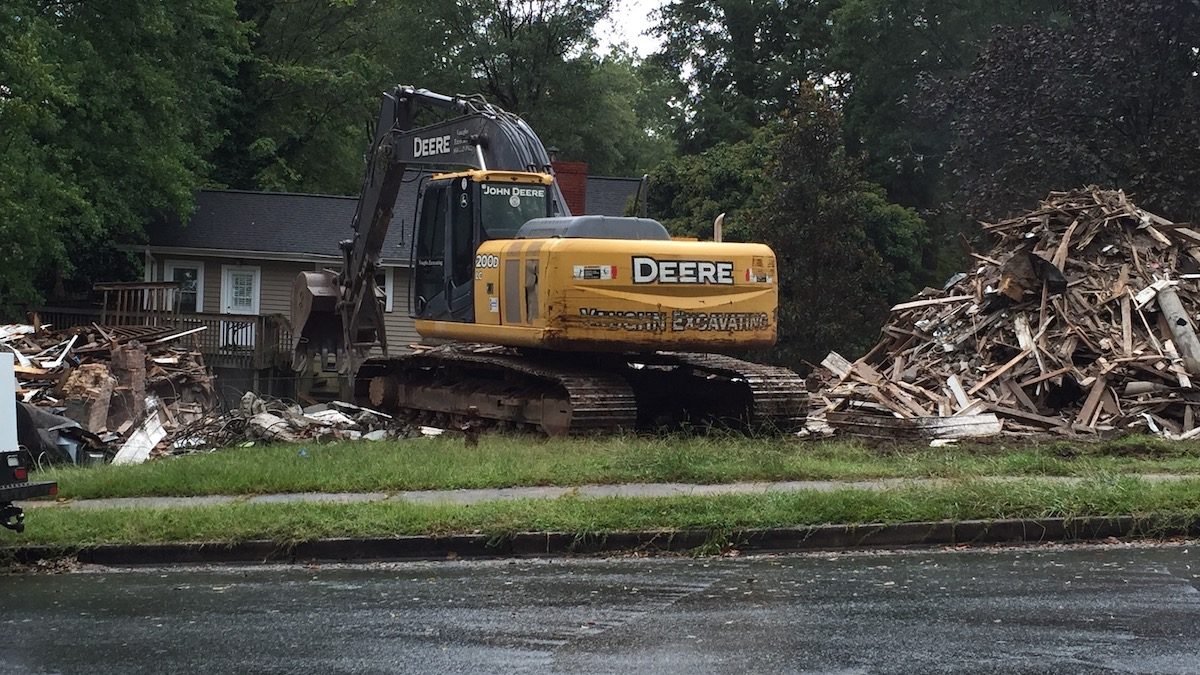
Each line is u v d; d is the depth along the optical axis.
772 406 15.10
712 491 10.83
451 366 17.59
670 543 9.34
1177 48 26.41
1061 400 16.17
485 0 45.31
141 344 21.09
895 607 7.33
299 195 34.66
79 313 29.12
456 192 16.39
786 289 26.78
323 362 19.64
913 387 16.62
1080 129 26.45
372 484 11.45
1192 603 7.34
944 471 11.60
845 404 16.64
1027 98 27.28
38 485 8.97
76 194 26.84
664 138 65.69
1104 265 17.61
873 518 9.54
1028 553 9.12
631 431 14.66
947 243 37.34
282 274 32.94
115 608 7.75
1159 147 24.95
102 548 9.38
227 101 36.66
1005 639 6.53
